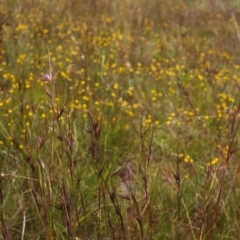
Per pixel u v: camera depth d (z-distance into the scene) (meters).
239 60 6.99
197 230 3.41
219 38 7.87
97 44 6.52
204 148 4.47
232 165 3.95
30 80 5.13
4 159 3.98
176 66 6.11
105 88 5.44
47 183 3.30
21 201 3.48
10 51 6.17
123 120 4.79
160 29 8.09
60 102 4.67
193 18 8.92
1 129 4.17
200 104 5.31
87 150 4.23
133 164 4.28
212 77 5.93
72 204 3.40
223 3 10.43
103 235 3.25
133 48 6.64
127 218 3.09
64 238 3.12
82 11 8.02
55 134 2.67
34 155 3.64
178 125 4.91
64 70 5.68
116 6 8.78
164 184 3.82
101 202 3.47
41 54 6.16
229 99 5.10
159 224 3.42
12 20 7.35
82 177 3.65
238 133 4.44
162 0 9.63
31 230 3.35
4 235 2.71
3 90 4.64
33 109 4.24
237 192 3.62
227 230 3.37
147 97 5.43
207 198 3.03
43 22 7.14
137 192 3.79
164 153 4.47
